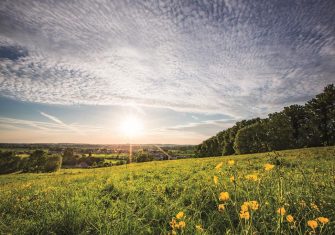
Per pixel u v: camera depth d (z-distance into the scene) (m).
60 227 4.56
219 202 4.86
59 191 8.68
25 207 6.43
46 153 75.31
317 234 2.96
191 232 3.38
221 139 93.81
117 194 7.57
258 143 64.38
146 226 4.08
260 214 3.45
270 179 4.55
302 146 63.84
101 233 3.92
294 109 69.50
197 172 14.16
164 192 7.24
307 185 4.61
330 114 62.28
